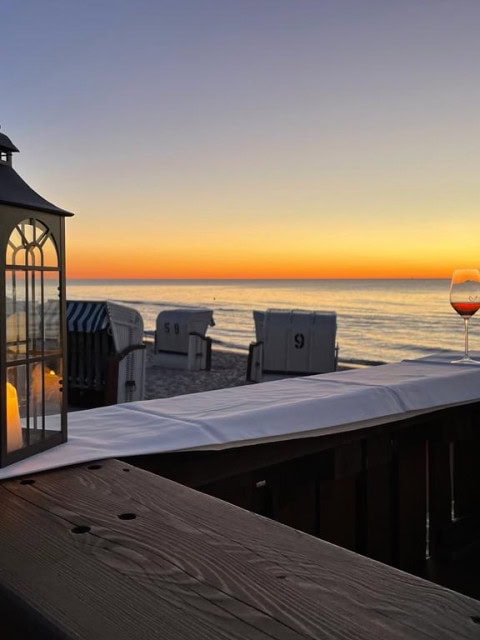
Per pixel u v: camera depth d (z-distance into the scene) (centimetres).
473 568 267
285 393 211
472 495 299
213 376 1424
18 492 128
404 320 4847
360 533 243
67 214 155
